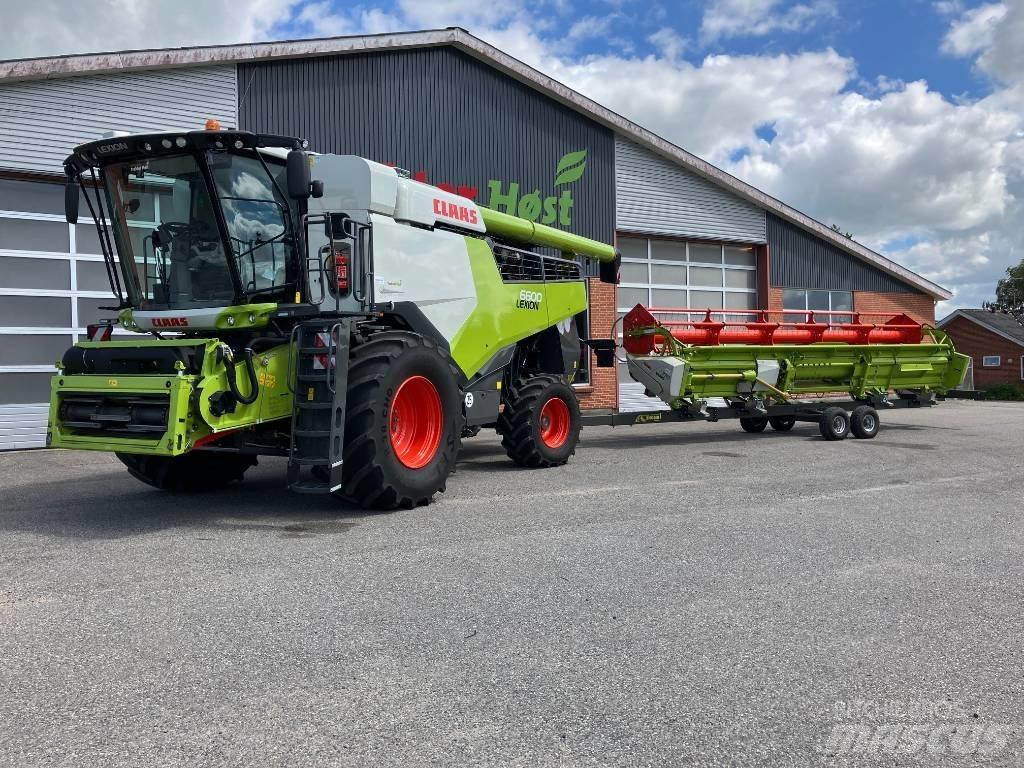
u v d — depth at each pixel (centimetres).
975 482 818
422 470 654
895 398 1384
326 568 470
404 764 250
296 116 1355
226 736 266
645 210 1809
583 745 263
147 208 651
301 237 639
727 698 300
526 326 907
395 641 353
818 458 1009
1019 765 256
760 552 518
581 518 619
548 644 351
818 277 2108
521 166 1620
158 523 600
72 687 304
